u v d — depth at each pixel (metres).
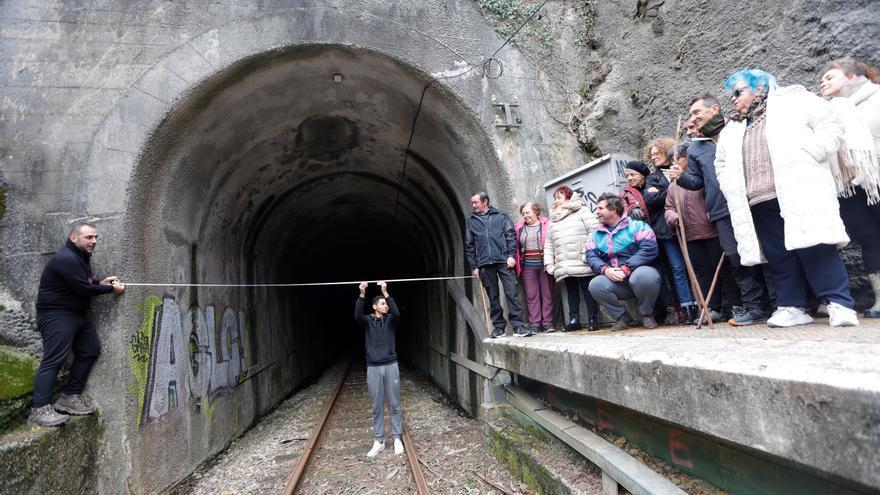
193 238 6.88
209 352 7.11
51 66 5.69
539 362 4.42
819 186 3.15
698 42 5.57
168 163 5.98
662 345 3.17
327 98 7.65
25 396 4.57
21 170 5.40
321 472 6.24
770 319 3.63
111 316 5.17
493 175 6.96
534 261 6.10
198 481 6.20
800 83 4.45
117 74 5.77
